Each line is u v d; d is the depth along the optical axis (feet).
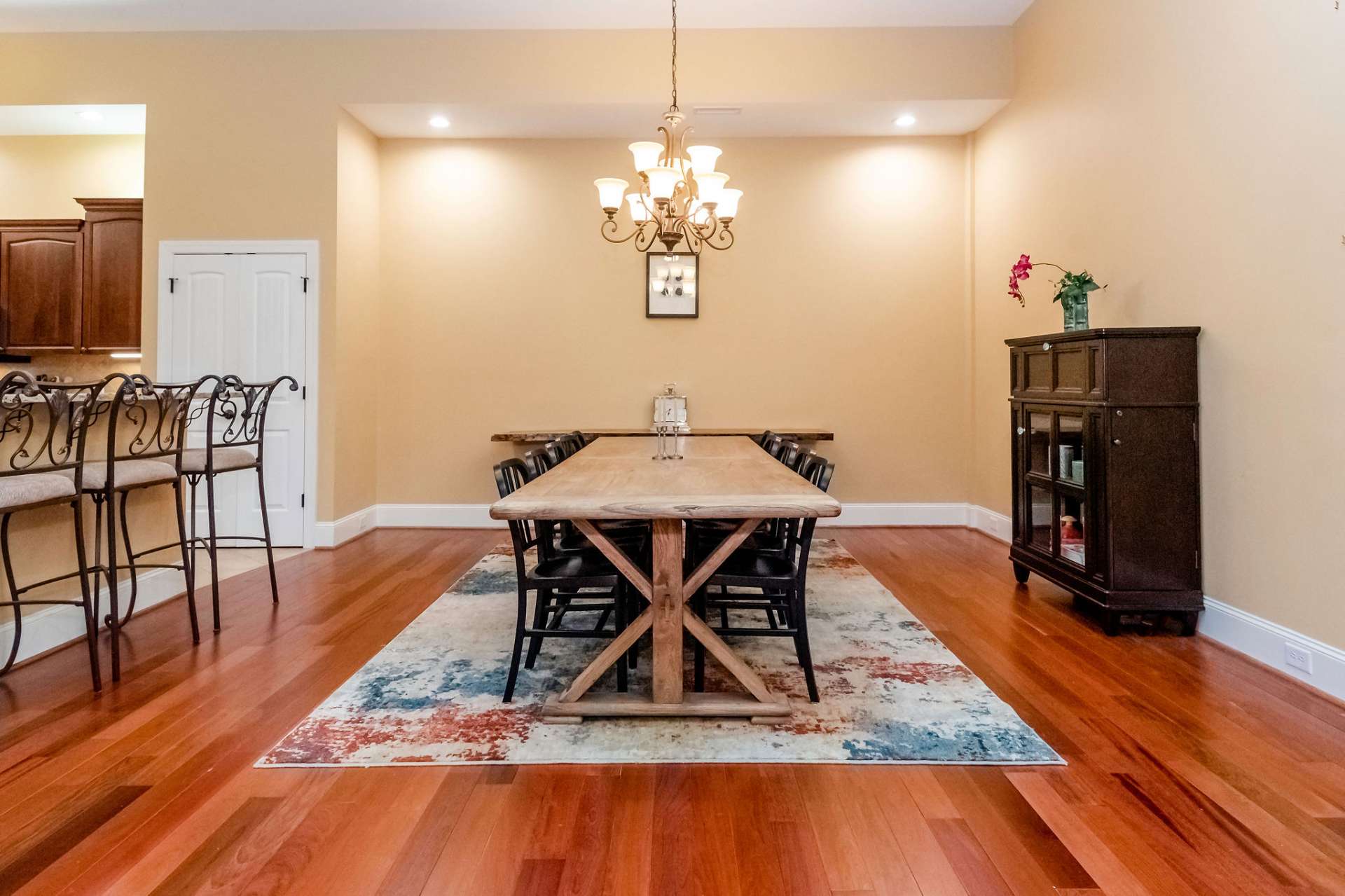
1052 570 10.29
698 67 14.34
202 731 6.36
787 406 16.62
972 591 11.12
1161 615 9.53
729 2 13.43
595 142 16.43
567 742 6.20
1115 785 5.49
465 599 10.68
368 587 11.39
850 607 10.25
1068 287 10.28
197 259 14.49
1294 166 7.53
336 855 4.64
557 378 16.61
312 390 14.46
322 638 8.92
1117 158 10.73
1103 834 4.88
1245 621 8.23
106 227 15.62
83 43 14.44
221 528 14.46
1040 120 13.15
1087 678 7.62
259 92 14.40
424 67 14.40
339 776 5.63
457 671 7.84
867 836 4.86
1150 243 9.95
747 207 16.46
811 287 16.52
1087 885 4.35
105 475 7.77
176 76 14.43
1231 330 8.41
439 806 5.22
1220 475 8.59
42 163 16.90
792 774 5.68
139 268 15.65
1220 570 8.64
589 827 4.96
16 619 7.68
